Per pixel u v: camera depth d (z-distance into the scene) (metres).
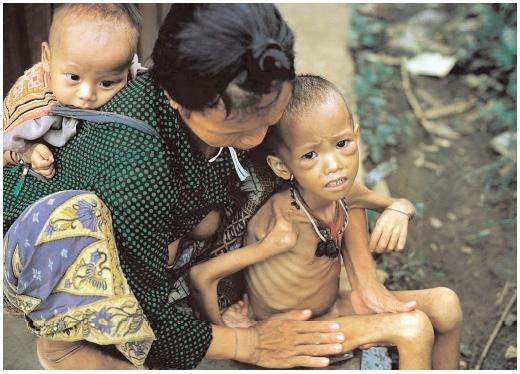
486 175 3.91
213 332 2.15
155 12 3.24
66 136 1.96
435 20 4.98
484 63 4.57
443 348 2.40
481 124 4.23
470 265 3.47
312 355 2.23
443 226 3.65
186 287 2.22
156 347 2.07
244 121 1.69
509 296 3.32
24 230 1.86
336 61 4.35
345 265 2.39
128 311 1.88
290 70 1.64
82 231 1.84
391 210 2.33
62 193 1.86
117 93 1.94
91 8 1.98
